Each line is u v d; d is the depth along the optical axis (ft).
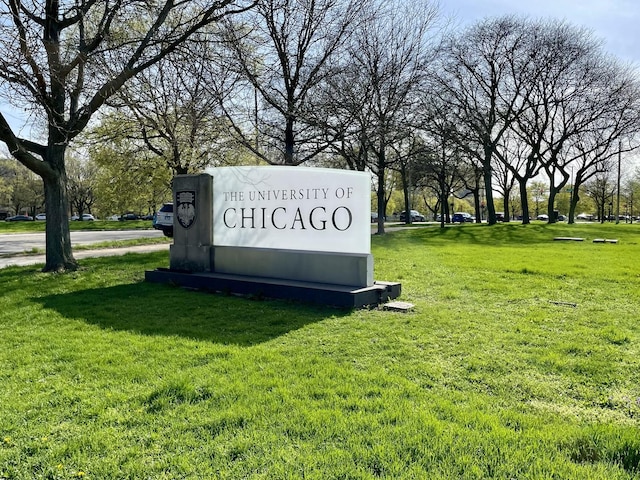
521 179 113.70
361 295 23.57
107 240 73.46
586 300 25.39
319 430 10.36
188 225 31.63
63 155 38.17
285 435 10.22
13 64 26.73
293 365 14.80
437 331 18.95
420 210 267.80
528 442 9.77
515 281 31.73
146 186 74.59
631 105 102.78
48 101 33.91
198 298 26.04
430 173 121.80
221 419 10.92
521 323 20.18
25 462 9.36
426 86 85.87
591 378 13.78
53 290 29.12
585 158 120.57
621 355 15.79
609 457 9.30
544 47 98.94
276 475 8.71
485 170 113.91
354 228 26.25
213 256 31.01
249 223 29.94
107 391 12.73
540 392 12.74
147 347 16.74
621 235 84.17
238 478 8.68
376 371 14.32
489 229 96.27
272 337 18.21
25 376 13.98
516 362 15.14
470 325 19.86
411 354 15.99
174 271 31.37
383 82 62.23
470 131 109.50
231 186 30.76
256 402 11.86
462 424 10.63
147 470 8.98
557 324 20.13
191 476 8.77
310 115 51.44
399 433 10.12
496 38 101.50
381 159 79.36
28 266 39.73
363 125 53.36
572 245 64.13
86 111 35.68
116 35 38.01
